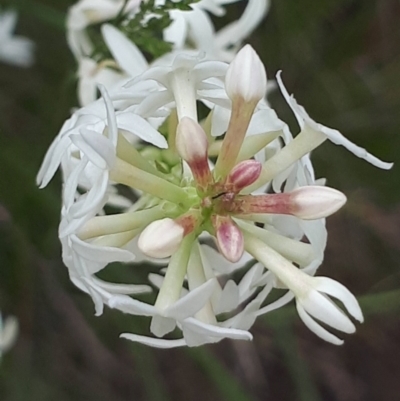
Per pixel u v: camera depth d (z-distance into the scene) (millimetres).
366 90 336
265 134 196
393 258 361
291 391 379
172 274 188
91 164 185
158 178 192
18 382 323
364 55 342
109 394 361
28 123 323
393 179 335
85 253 182
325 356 392
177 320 177
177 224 184
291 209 187
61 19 284
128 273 281
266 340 368
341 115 333
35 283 328
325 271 368
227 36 245
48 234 312
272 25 319
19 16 317
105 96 178
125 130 188
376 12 338
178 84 194
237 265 207
